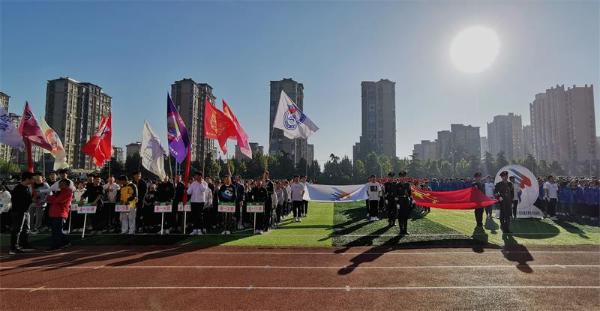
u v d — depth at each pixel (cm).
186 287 768
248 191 1695
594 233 1432
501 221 1481
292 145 11738
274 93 11694
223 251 1130
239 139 1670
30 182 1171
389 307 651
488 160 11612
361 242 1252
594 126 10369
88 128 10588
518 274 855
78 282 808
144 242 1292
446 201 1655
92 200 1469
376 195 1912
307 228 1622
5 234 1517
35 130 1438
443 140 16250
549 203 1958
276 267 928
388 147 13588
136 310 644
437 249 1137
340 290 745
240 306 658
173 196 1538
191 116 10056
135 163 7919
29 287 775
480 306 656
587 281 801
